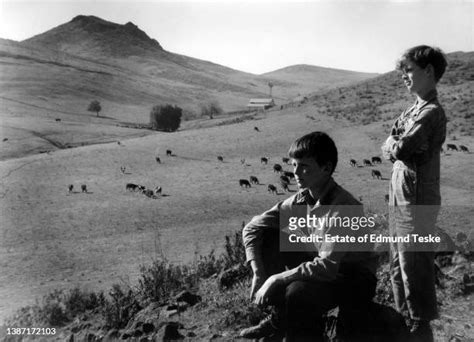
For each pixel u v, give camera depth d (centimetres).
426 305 353
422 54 360
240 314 493
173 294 654
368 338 340
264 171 6384
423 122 349
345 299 338
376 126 8088
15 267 3116
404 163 362
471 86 9388
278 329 360
